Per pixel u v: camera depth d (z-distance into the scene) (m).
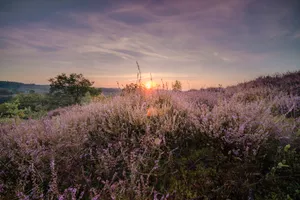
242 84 9.12
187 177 2.02
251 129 2.40
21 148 2.39
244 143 2.23
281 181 1.80
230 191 1.77
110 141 2.79
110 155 2.25
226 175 1.95
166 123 2.85
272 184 1.78
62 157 2.28
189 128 2.79
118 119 3.33
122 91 5.00
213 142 2.52
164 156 2.45
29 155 2.32
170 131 2.73
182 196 1.80
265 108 3.33
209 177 1.98
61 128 2.96
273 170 1.89
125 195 1.78
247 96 6.01
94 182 2.08
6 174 2.21
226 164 2.11
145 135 2.66
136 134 2.88
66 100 51.53
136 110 3.25
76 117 3.71
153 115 3.26
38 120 3.66
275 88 6.16
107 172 2.07
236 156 2.19
